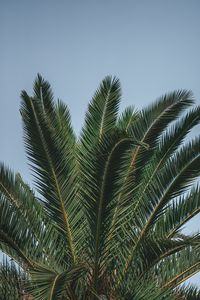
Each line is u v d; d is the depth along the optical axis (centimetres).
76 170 1157
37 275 888
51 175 1085
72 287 1082
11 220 1054
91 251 1091
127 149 969
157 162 1204
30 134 1053
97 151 991
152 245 1037
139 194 1183
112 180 1017
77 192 1131
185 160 1123
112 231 1128
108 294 1095
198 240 980
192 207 1119
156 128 1189
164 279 1109
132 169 1163
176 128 1176
